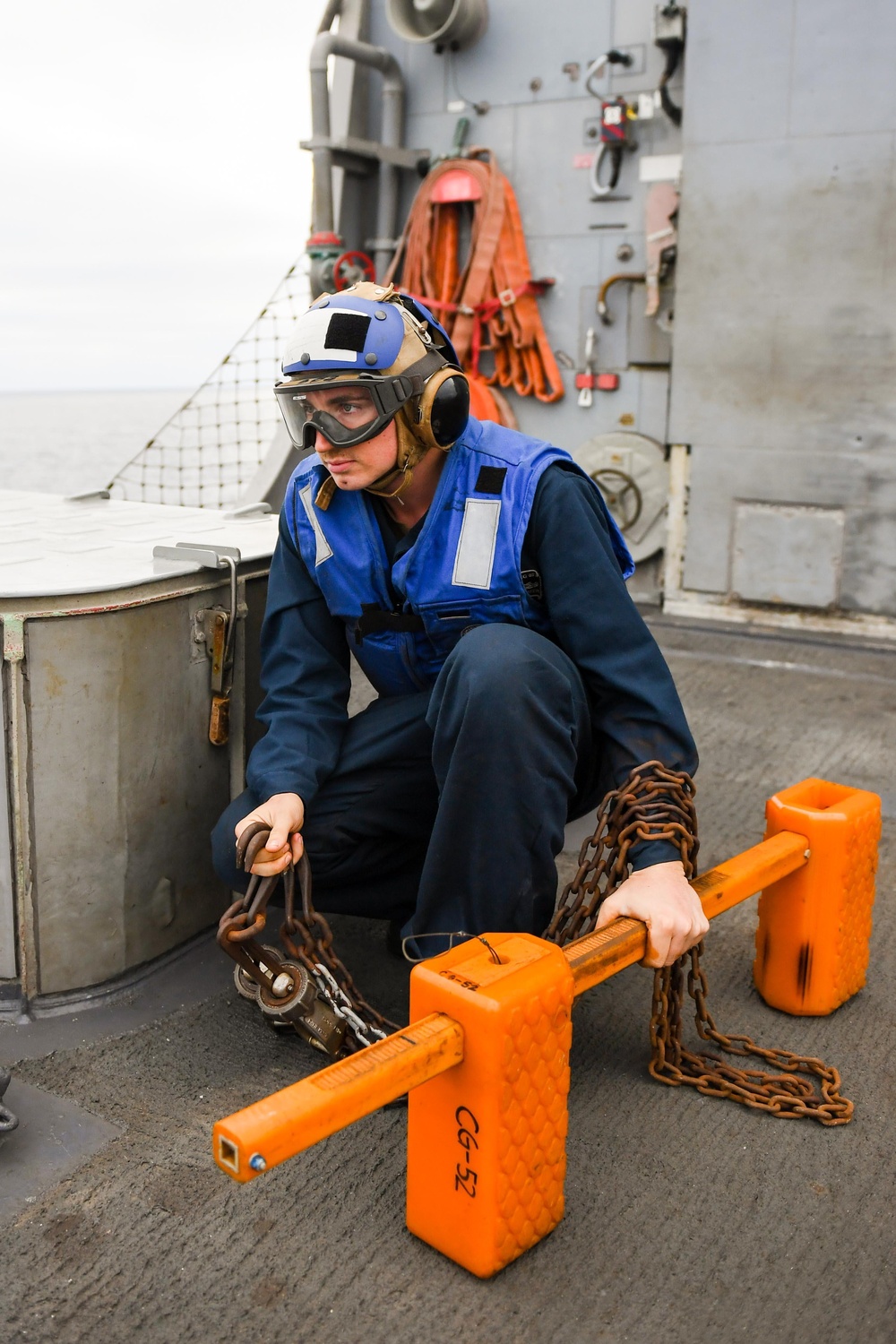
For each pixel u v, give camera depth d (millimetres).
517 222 4516
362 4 4629
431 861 1409
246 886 1524
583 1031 1592
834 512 4027
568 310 4543
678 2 4125
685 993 1687
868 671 3547
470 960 1115
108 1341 1049
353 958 1760
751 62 3818
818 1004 1613
